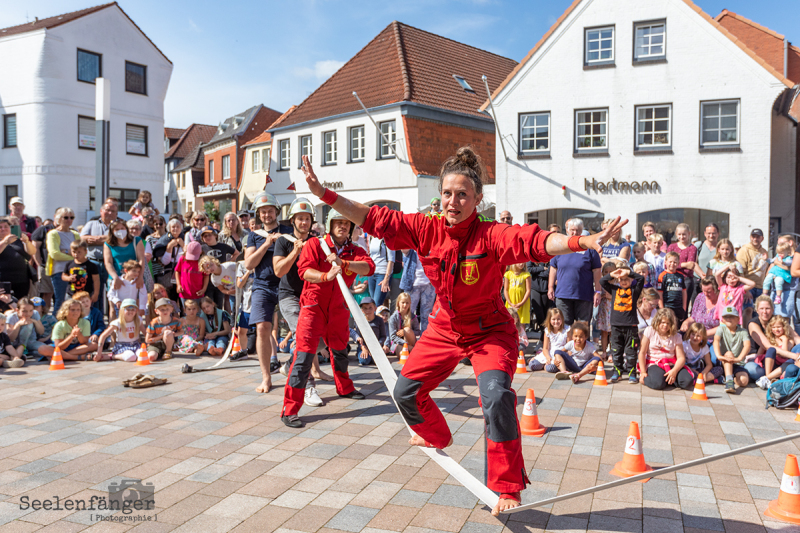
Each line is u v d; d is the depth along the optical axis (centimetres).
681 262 963
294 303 603
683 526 341
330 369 781
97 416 548
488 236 307
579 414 575
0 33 3197
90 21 2847
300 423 521
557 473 421
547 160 1980
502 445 312
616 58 1880
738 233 1764
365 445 475
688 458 454
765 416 573
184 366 743
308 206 580
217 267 874
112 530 331
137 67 3044
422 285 915
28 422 529
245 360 827
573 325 755
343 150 2542
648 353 706
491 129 2616
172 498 374
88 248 988
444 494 382
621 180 1891
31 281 1036
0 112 2814
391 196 2358
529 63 1983
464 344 334
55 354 762
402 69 2447
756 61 1717
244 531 331
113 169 2955
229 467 426
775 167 2300
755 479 411
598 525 342
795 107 2323
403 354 845
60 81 2762
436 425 367
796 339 685
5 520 341
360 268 550
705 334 686
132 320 828
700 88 1786
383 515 352
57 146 2769
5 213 2842
